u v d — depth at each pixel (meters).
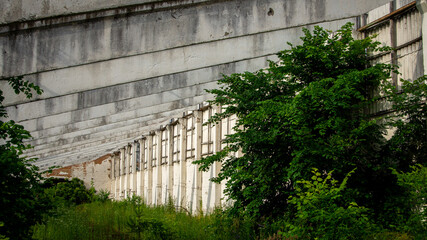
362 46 7.75
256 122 8.05
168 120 21.80
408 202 6.52
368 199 7.08
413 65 7.27
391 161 7.21
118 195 33.56
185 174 19.38
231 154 14.00
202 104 17.19
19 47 5.86
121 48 6.14
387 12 7.90
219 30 6.50
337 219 5.29
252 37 8.49
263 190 8.04
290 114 7.20
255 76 8.85
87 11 5.38
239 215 8.94
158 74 7.80
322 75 8.09
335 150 6.95
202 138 17.36
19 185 5.65
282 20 6.81
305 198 5.64
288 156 8.05
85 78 7.39
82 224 10.95
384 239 5.68
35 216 5.78
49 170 6.10
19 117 8.98
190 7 6.42
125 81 7.59
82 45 6.05
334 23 9.16
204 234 9.86
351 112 7.89
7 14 5.11
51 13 5.23
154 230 9.66
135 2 5.67
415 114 6.89
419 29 7.14
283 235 5.96
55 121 11.51
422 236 5.39
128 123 17.30
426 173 5.55
